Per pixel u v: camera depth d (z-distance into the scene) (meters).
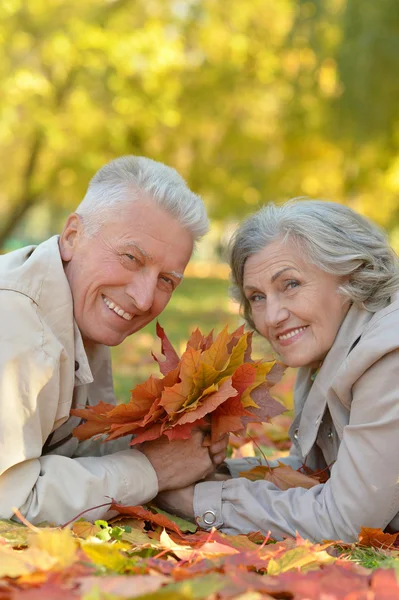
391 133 11.94
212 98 17.47
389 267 2.79
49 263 2.56
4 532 2.07
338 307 2.74
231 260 2.92
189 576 1.66
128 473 2.49
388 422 2.39
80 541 1.90
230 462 3.13
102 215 2.62
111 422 2.54
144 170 2.65
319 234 2.69
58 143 16.39
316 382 2.77
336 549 2.37
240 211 20.67
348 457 2.45
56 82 16.25
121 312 2.65
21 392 2.33
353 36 11.02
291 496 2.56
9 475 2.29
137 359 7.55
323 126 14.62
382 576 1.63
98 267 2.60
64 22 15.45
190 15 16.55
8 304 2.42
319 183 19.55
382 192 17.44
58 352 2.46
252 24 16.69
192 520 2.66
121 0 16.09
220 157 19.75
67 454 2.82
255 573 1.87
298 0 11.67
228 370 2.57
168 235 2.62
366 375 2.50
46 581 1.58
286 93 16.16
